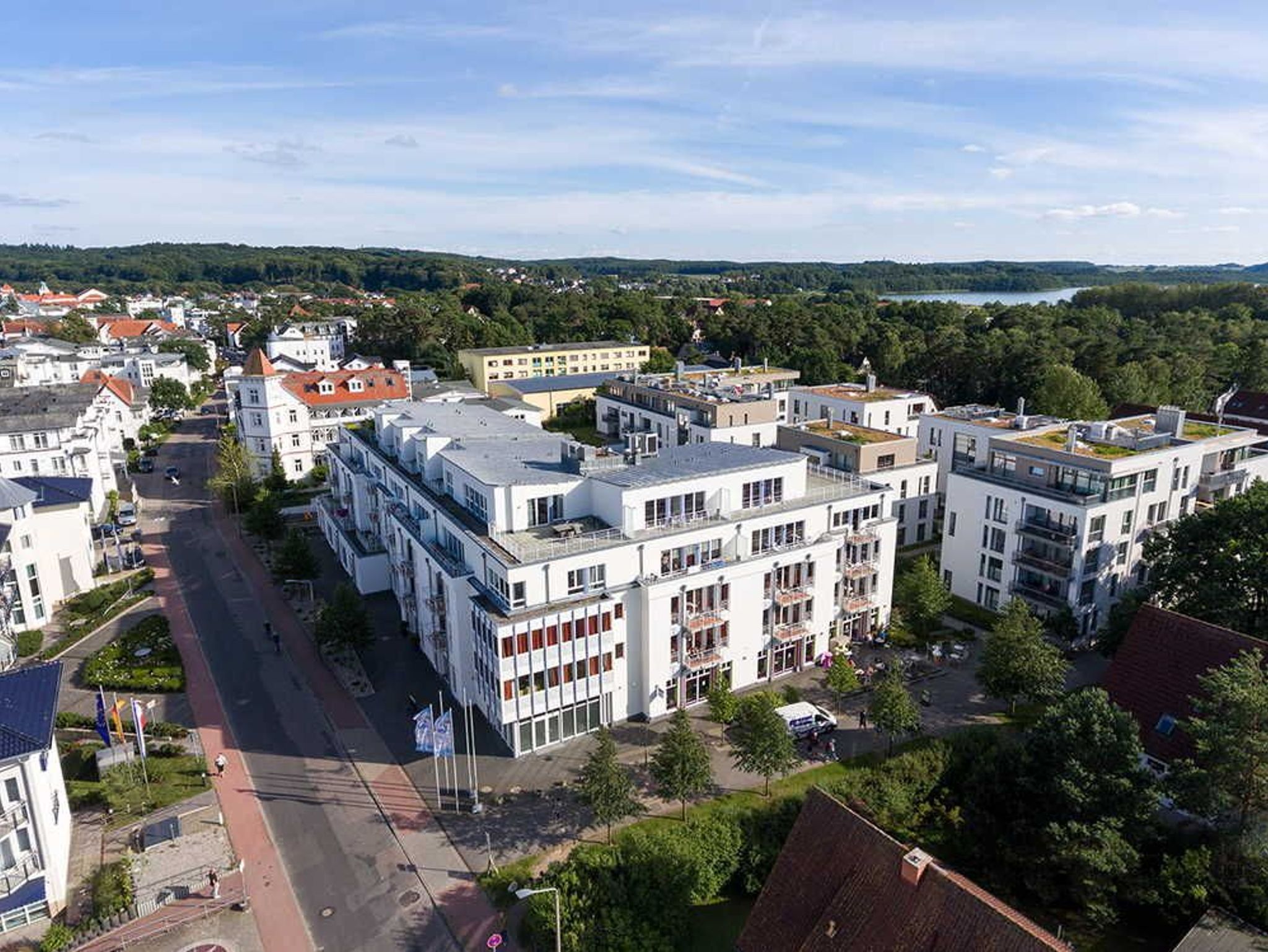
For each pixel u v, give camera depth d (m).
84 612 76.88
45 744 39.88
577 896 40.34
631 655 56.84
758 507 62.47
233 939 39.72
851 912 31.92
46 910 41.12
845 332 194.50
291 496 112.00
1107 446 73.06
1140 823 41.03
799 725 54.78
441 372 181.88
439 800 49.69
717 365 195.38
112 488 111.19
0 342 185.00
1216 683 40.53
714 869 43.88
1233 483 80.44
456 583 56.31
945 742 52.69
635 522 56.50
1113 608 62.88
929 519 94.12
